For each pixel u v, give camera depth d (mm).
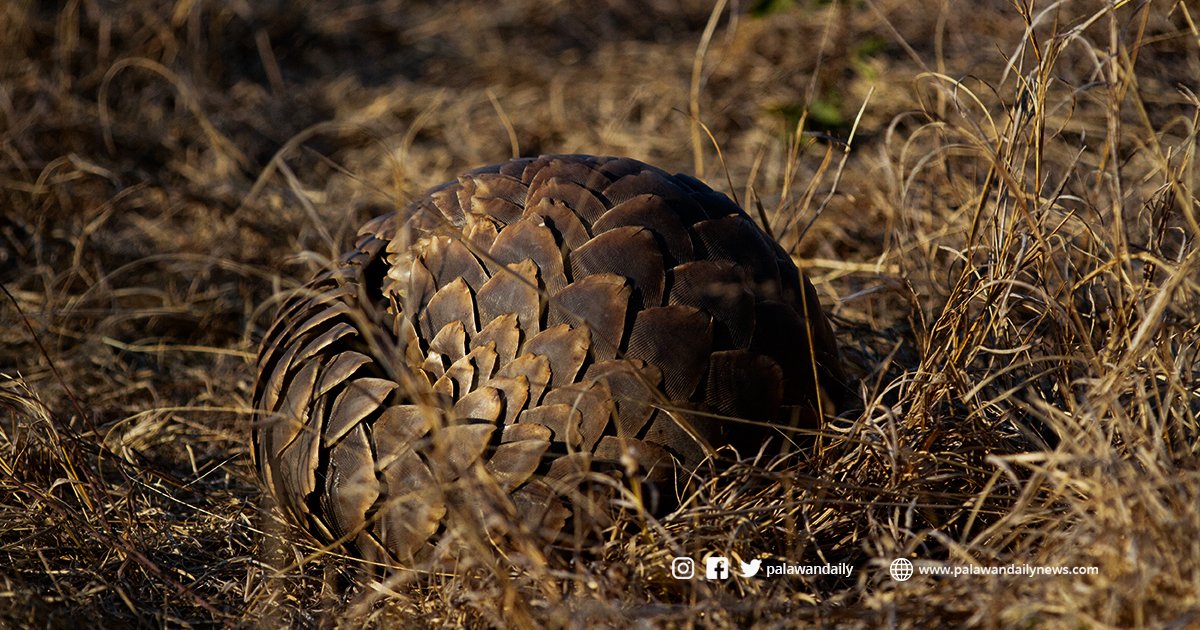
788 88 7480
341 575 5895
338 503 5840
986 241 6070
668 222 5844
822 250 6285
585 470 5793
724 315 5828
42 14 8227
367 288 5902
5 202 6398
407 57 8625
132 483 5984
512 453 5805
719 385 5824
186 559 5941
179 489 6027
